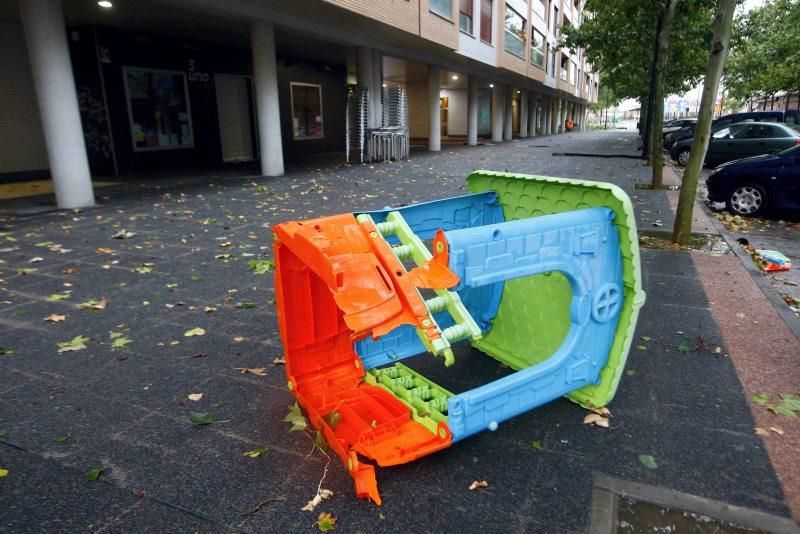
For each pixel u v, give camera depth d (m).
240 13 11.89
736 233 8.09
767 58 30.22
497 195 3.59
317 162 18.78
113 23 13.51
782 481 2.50
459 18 20.48
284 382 3.47
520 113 44.94
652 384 3.41
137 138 15.16
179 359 3.80
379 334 2.18
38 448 2.78
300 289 2.99
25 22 8.63
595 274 2.79
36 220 8.44
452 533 2.19
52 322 4.46
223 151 18.20
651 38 19.14
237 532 2.20
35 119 13.31
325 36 14.97
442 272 2.21
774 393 3.29
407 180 13.57
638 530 2.21
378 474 2.54
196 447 2.78
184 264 6.10
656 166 12.21
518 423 2.98
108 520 2.27
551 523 2.24
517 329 3.61
